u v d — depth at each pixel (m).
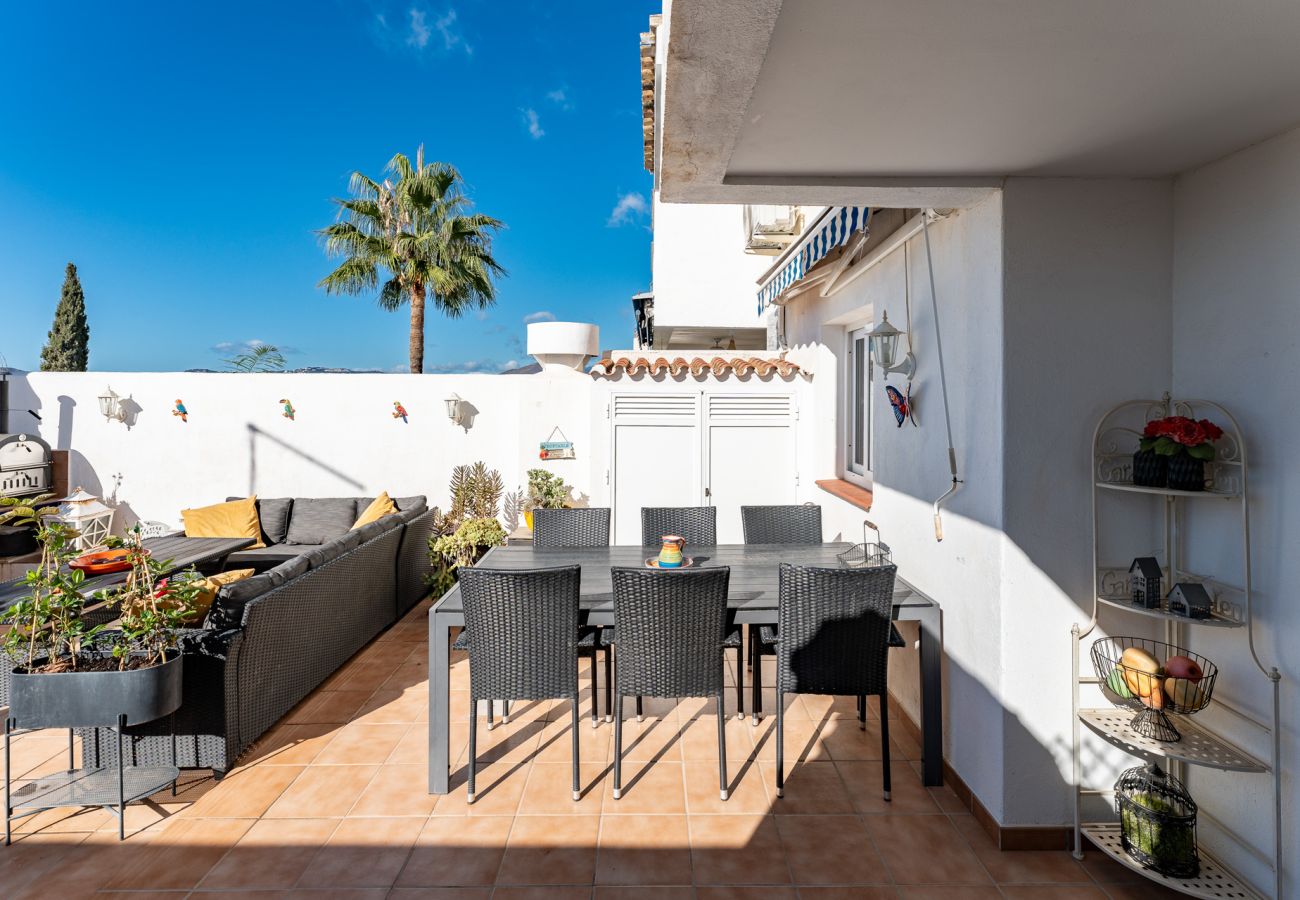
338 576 5.63
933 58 2.10
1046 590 3.37
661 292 10.01
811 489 7.75
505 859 3.25
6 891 3.01
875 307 5.40
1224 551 3.00
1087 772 3.41
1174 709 2.92
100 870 3.16
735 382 8.09
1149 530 3.37
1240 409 2.90
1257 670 2.84
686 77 2.05
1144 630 3.40
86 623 5.20
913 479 4.54
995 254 3.38
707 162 2.87
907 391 4.60
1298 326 2.61
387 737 4.54
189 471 9.89
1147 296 3.32
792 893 3.02
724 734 4.21
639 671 3.80
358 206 14.80
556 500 9.10
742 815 3.64
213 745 3.99
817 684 3.82
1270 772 2.72
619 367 8.02
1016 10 1.81
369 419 9.97
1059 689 3.39
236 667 4.12
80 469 9.84
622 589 3.74
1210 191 3.08
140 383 9.83
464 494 9.76
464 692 5.33
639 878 3.11
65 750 4.36
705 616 3.75
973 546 3.67
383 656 6.13
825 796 3.84
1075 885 3.10
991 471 3.46
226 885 3.05
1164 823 2.96
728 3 1.63
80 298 27.19
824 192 3.36
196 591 3.88
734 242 10.01
